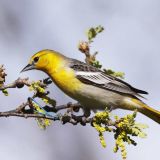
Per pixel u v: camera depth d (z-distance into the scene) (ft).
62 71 38.42
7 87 28.04
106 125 28.76
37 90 28.53
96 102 38.75
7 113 27.78
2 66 28.22
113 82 38.96
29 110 28.30
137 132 27.68
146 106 38.45
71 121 29.99
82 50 33.81
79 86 38.32
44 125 29.30
